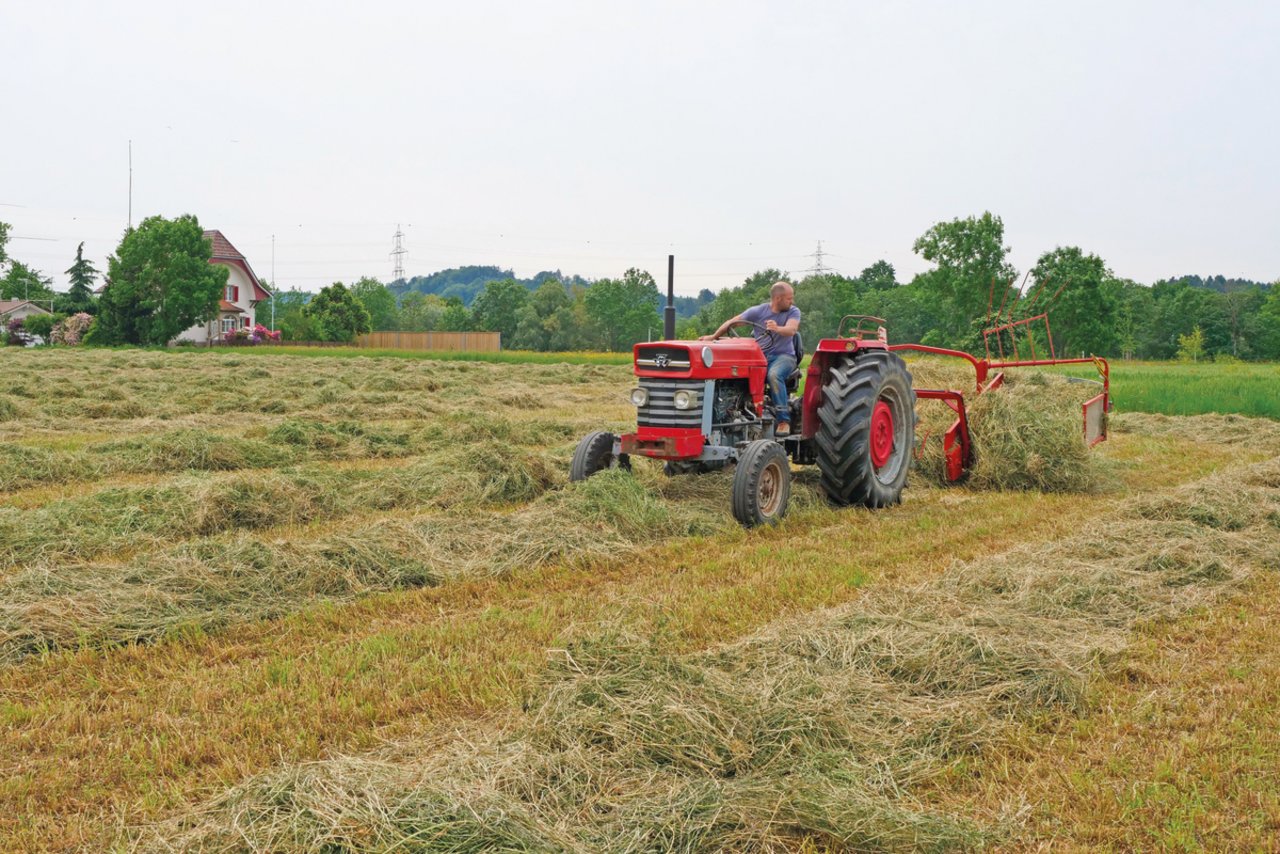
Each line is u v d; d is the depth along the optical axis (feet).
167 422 47.50
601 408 61.36
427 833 9.89
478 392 67.00
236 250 227.61
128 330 176.04
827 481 28.27
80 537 22.16
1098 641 16.35
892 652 15.12
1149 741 12.91
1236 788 11.55
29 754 12.65
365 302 318.45
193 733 13.05
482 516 24.45
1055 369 108.27
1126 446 44.32
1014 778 12.03
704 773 11.72
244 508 25.02
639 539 23.72
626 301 293.64
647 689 13.16
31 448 32.78
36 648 16.10
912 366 47.09
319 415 51.08
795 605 18.62
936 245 204.74
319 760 12.30
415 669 15.23
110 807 11.32
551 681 14.02
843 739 12.63
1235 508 25.59
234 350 156.97
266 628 17.57
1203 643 16.58
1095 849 10.44
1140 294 282.36
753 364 27.35
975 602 18.45
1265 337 271.08
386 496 27.91
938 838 10.37
